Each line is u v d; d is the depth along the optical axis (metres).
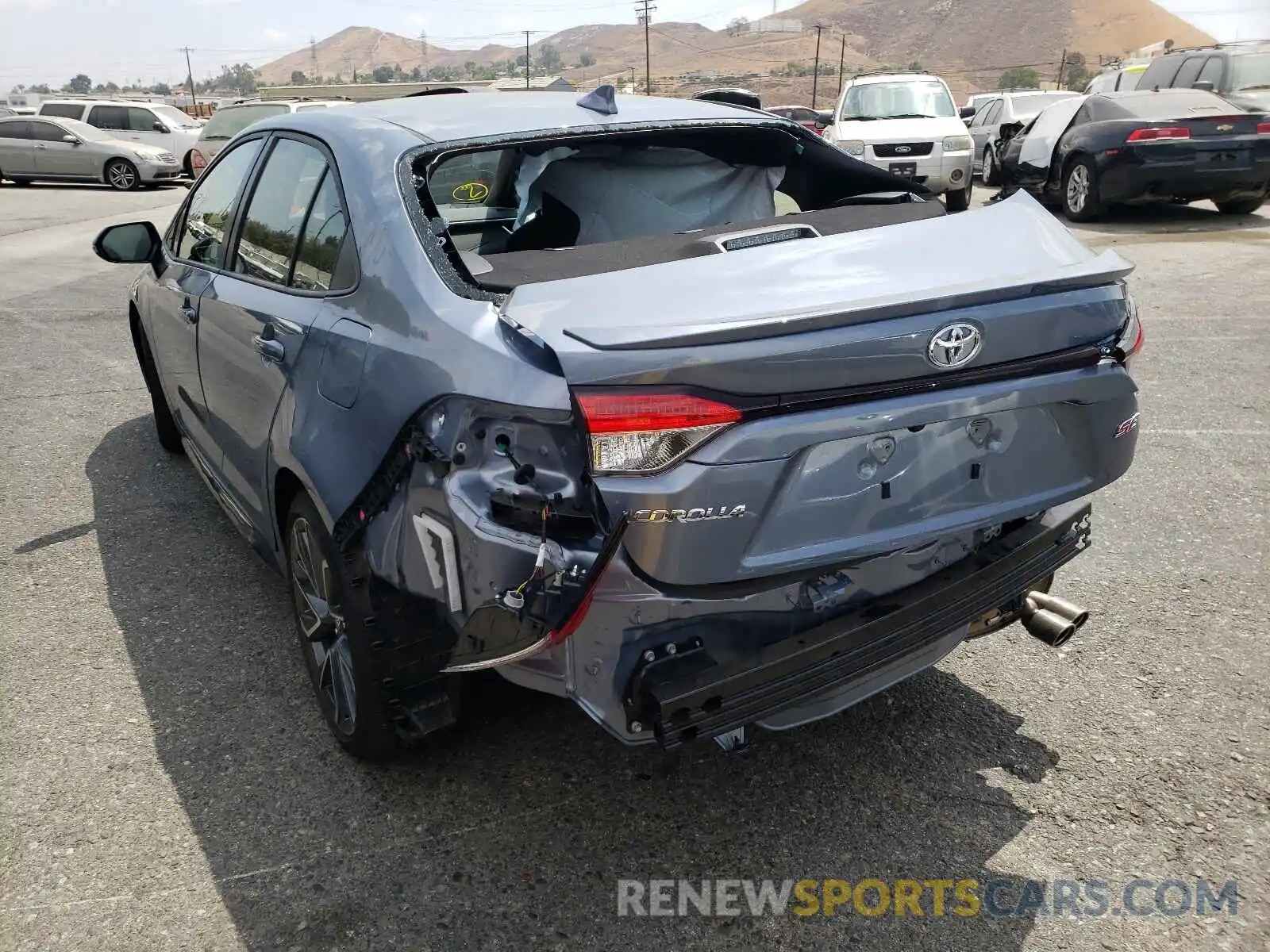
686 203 3.48
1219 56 15.58
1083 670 3.25
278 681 3.31
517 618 2.14
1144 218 12.27
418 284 2.42
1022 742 2.91
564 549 2.07
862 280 2.19
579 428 1.99
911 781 2.76
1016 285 2.18
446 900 2.39
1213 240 10.47
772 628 2.26
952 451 2.30
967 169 13.91
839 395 2.10
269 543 3.27
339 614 2.76
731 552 2.08
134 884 2.45
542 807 2.70
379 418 2.39
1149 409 5.51
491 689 3.08
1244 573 3.79
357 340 2.52
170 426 5.21
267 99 19.39
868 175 3.60
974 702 3.11
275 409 2.92
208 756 2.93
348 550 2.52
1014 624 3.55
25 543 4.34
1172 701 3.07
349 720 2.80
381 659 2.51
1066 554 2.72
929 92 14.90
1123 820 2.59
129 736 3.03
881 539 2.24
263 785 2.80
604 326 2.02
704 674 2.12
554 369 2.06
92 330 8.14
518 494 2.13
